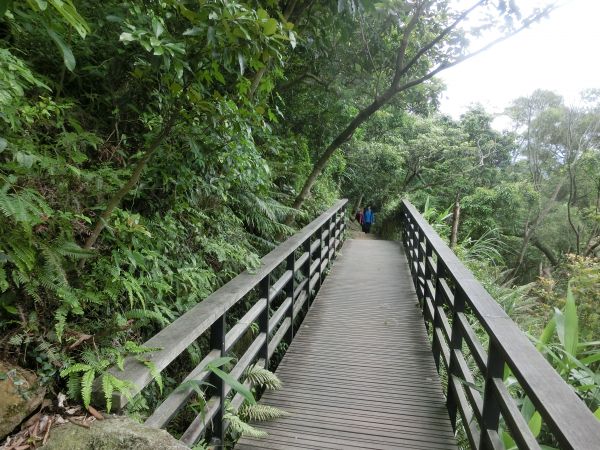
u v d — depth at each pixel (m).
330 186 8.93
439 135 13.66
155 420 1.55
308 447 2.24
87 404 1.41
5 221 1.54
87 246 1.82
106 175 2.09
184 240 2.90
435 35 5.03
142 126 2.64
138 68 1.97
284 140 5.15
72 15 1.10
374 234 13.02
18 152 1.57
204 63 1.81
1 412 1.33
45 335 1.66
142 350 1.58
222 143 2.36
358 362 3.29
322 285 5.57
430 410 2.63
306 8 3.78
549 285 6.36
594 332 4.50
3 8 1.07
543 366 1.37
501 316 1.82
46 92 2.23
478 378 3.29
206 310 1.95
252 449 2.22
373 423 2.48
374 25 4.69
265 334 2.86
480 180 13.48
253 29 1.67
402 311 4.52
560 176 15.77
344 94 5.33
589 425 1.06
